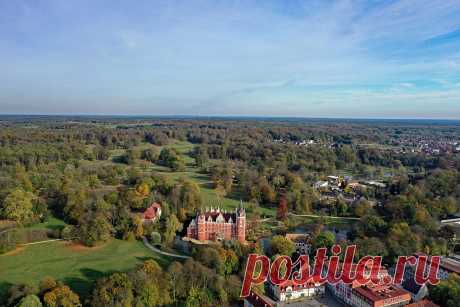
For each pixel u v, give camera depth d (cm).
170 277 16025
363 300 15500
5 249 19638
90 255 19638
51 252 19938
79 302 14588
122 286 14712
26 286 14888
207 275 16138
